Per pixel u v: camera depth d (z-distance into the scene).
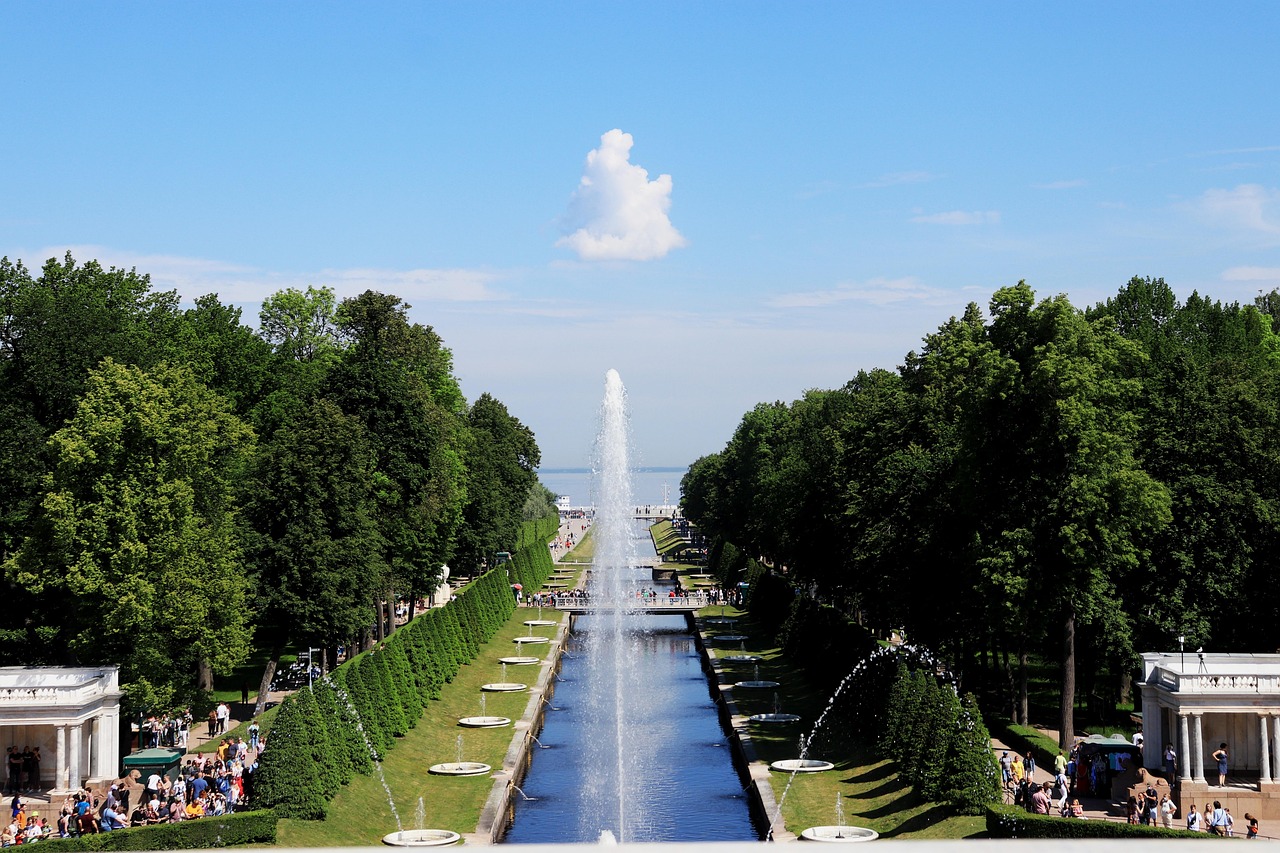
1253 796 68.94
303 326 173.62
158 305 143.50
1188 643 90.81
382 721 93.06
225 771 73.81
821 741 97.75
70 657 94.50
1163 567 95.31
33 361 96.06
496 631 174.38
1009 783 75.19
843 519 121.50
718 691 129.00
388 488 128.25
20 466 91.62
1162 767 76.06
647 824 82.00
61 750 72.75
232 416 106.69
